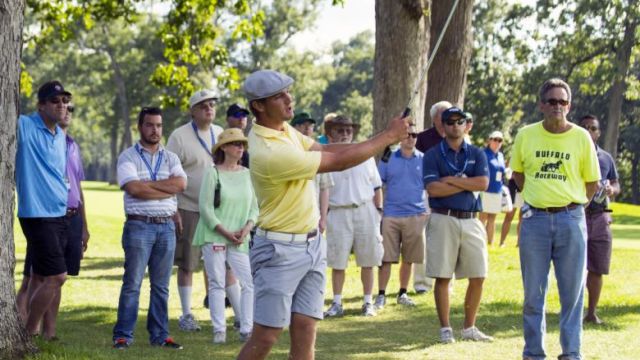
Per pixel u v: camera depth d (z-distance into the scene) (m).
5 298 6.73
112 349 7.69
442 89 17.03
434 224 8.33
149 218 8.05
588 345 8.19
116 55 68.88
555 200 7.21
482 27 45.25
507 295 11.39
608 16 40.34
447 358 7.64
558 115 7.20
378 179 10.48
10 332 6.76
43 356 6.81
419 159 10.77
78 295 11.56
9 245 6.80
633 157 55.06
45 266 7.57
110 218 25.91
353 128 10.21
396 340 8.56
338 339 8.66
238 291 8.94
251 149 5.41
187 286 9.27
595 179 7.28
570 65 42.94
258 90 5.37
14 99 6.80
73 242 8.21
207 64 20.41
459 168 8.27
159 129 8.16
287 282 5.49
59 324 9.30
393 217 10.67
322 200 9.95
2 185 6.73
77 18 20.47
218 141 8.53
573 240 7.23
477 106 46.62
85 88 76.75
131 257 8.02
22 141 7.42
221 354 7.67
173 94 65.88
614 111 42.75
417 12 14.92
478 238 8.33
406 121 5.37
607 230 9.20
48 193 7.52
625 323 9.38
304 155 5.32
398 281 12.89
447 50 16.98
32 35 22.39
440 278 8.35
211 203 8.40
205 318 9.97
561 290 7.31
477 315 10.02
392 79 15.05
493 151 16.58
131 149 8.17
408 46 14.99
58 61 71.69
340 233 10.14
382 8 15.13
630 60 41.56
